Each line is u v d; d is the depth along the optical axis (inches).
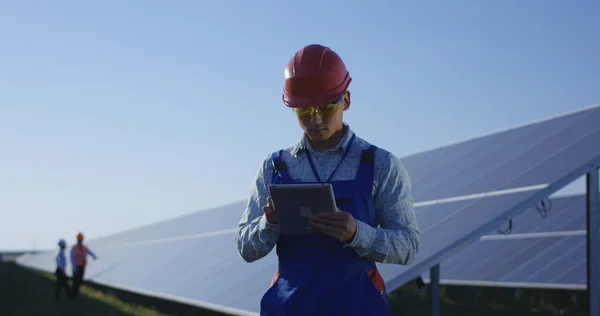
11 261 2591.0
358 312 106.0
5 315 575.5
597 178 299.1
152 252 760.3
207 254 534.3
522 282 476.7
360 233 102.4
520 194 301.3
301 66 109.7
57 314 574.2
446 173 425.1
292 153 116.0
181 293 445.4
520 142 393.1
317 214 101.5
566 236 517.3
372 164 110.0
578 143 328.2
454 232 293.7
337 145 112.5
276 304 108.4
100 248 1262.3
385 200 110.6
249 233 113.8
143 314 575.2
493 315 519.5
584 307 557.6
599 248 297.0
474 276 523.5
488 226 282.8
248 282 367.6
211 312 568.7
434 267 341.4
